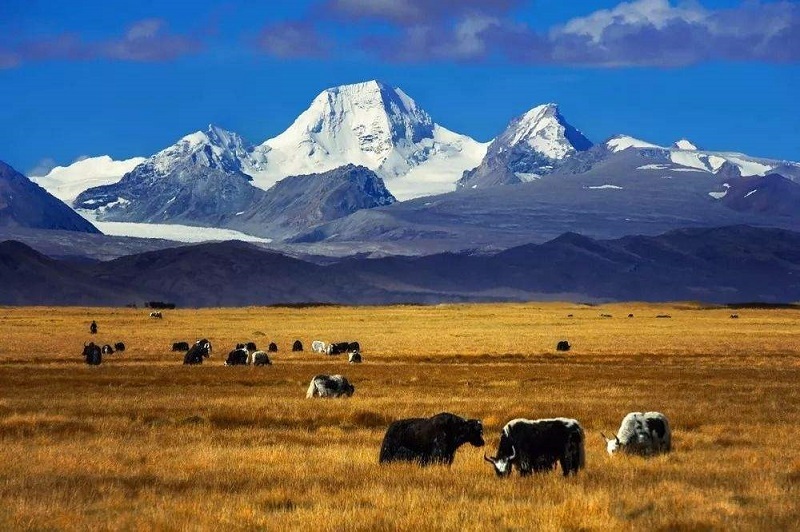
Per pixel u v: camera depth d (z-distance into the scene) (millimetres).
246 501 57719
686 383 151500
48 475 67625
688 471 68688
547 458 65625
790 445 85062
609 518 53000
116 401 118812
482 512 54000
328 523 51875
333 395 125312
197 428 94812
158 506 56188
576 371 178125
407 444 71500
